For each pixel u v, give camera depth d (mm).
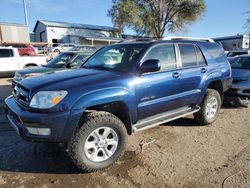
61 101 3205
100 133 3576
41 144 4391
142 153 4109
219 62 5547
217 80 5469
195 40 5348
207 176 3451
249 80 6793
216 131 5125
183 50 4816
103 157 3596
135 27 36500
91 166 3463
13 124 3557
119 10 35344
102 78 3668
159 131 5070
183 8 37781
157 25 38781
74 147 3332
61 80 3572
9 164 3730
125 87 3713
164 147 4340
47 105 3186
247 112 6578
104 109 3719
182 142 4555
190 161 3861
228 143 4535
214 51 5543
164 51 4465
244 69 7535
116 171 3576
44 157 3943
